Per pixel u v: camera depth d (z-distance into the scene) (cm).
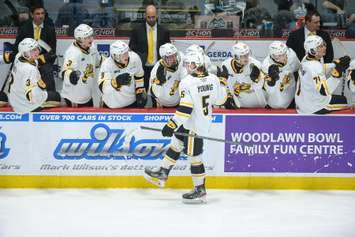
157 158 1688
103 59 1800
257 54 1994
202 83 1530
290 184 1709
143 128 1588
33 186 1683
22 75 1614
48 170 1678
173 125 1517
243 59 1667
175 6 1973
